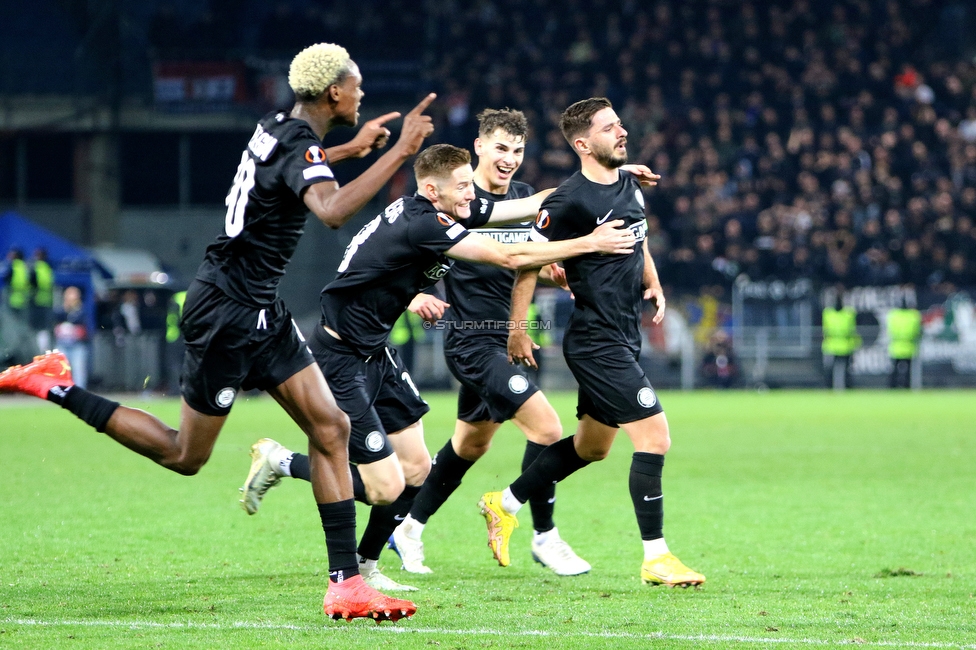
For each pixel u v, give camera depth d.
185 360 17.34
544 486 21.69
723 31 113.19
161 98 101.38
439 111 105.88
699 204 97.50
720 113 105.81
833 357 87.44
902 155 104.38
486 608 18.19
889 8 116.56
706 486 34.53
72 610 17.58
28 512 28.31
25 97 103.12
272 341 17.08
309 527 26.56
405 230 19.33
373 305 20.14
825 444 47.19
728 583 20.64
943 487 34.28
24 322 72.62
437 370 82.75
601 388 20.91
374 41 106.56
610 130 20.83
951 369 88.25
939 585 20.33
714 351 87.88
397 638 15.75
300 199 16.30
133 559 22.36
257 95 102.50
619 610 18.00
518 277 21.14
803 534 26.16
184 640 15.50
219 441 47.91
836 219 97.75
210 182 106.19
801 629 16.50
